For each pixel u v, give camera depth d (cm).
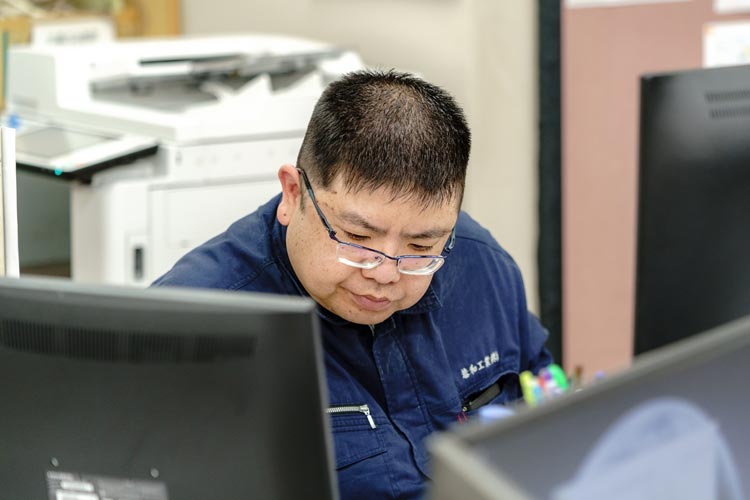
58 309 131
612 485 92
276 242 199
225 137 344
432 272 185
